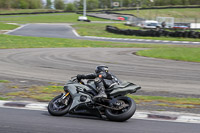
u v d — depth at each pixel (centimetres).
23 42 4231
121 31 6228
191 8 14225
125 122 826
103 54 3023
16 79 1656
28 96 1191
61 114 869
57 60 2497
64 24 8925
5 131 717
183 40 5284
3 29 6619
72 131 725
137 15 13162
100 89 821
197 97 1302
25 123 791
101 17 11975
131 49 3706
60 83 1579
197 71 2047
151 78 1770
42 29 7069
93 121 830
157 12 13712
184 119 875
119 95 846
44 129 739
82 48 3725
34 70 1981
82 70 2016
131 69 2084
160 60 2584
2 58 2558
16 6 19575
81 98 852
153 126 790
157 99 1202
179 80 1722
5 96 1184
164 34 5791
